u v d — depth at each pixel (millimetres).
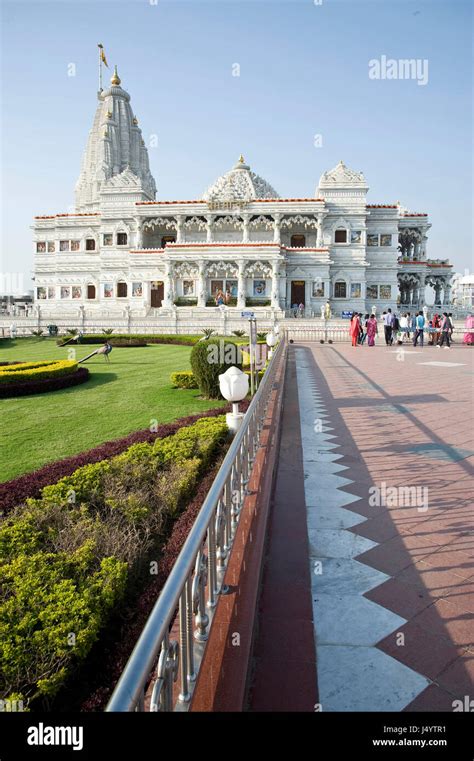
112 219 59375
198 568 2908
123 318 43969
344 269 57250
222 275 54969
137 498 6211
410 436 9336
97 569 4684
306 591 4293
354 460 7910
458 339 38594
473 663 3436
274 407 9328
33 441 9438
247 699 3105
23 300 83562
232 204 54844
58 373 15930
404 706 3086
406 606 4074
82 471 6863
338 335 39125
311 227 59156
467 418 10789
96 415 11719
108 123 66062
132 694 1602
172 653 2369
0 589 4211
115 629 4145
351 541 5184
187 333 43219
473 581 4414
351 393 14273
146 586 4691
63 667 3393
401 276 61906
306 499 6324
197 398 13781
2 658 3414
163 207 56562
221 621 3426
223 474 3650
